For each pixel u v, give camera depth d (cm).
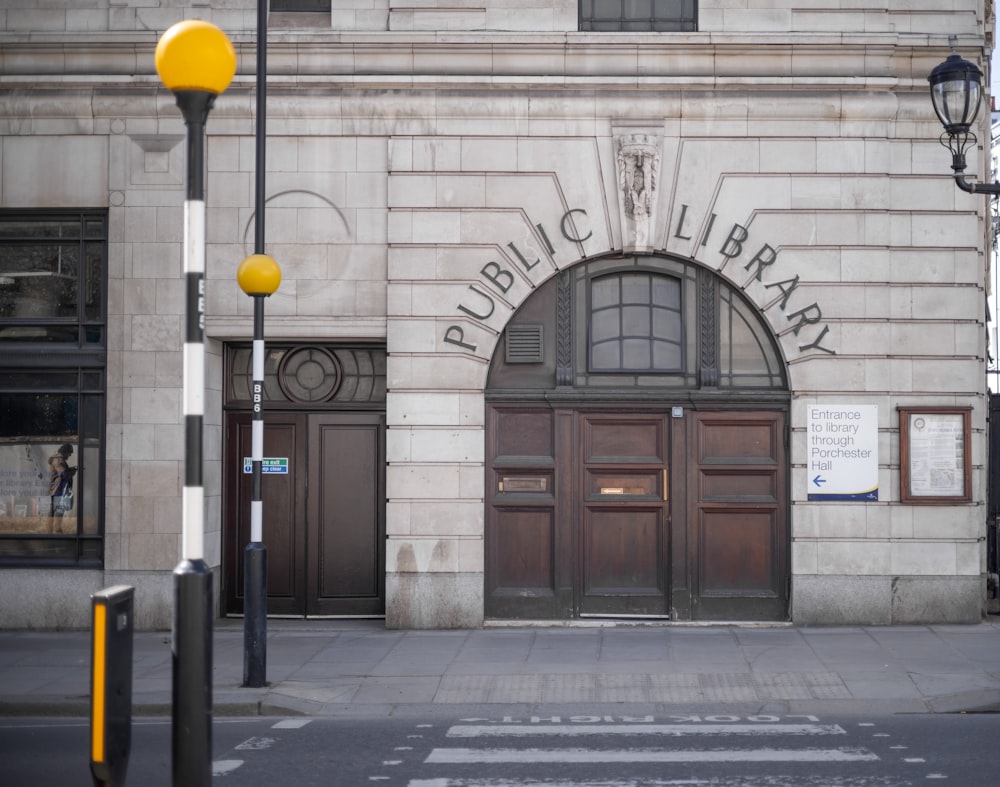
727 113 1558
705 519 1578
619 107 1561
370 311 1582
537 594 1577
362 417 1653
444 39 1566
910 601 1545
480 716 1115
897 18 1573
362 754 948
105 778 688
